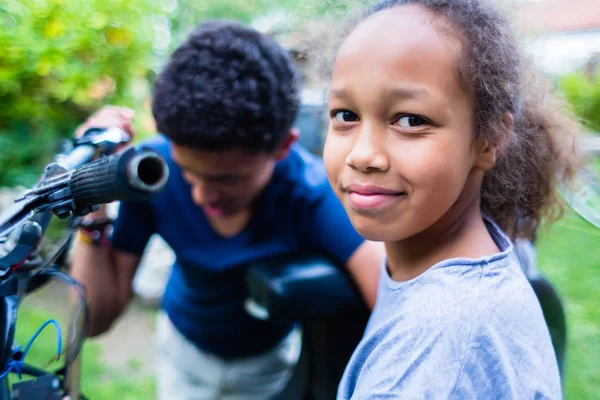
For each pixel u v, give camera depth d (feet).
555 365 2.42
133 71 8.75
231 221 4.50
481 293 2.22
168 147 4.61
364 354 2.50
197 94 3.72
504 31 2.55
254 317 4.77
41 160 8.02
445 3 2.37
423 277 2.37
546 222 3.61
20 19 7.32
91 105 8.45
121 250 4.83
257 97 3.83
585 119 4.34
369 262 4.02
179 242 4.61
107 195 2.07
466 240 2.55
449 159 2.26
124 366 8.81
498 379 2.10
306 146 8.21
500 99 2.46
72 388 2.93
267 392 5.15
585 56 5.86
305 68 4.10
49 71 7.64
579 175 3.77
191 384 5.20
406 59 2.22
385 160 2.25
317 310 3.67
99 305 4.71
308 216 4.33
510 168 2.89
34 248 2.46
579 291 9.47
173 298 5.10
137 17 8.49
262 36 4.28
